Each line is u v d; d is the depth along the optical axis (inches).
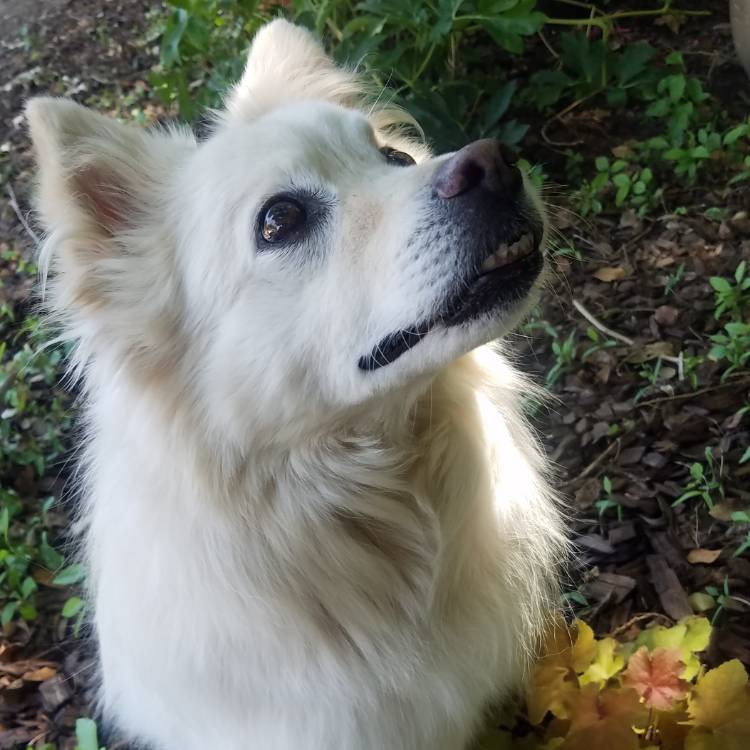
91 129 17.5
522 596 19.9
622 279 32.1
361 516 17.2
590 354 29.5
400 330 14.9
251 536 16.7
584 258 33.2
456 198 14.3
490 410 18.9
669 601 22.8
